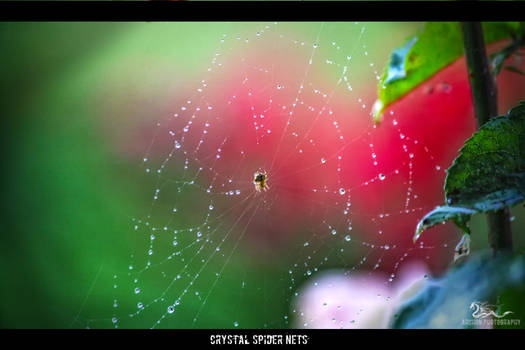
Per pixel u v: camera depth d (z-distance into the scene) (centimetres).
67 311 36
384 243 35
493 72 24
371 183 37
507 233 22
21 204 40
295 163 39
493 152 21
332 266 35
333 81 39
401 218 36
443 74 30
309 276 35
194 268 37
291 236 37
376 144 37
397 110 36
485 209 21
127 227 39
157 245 38
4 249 38
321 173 38
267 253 37
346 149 38
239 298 35
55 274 37
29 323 36
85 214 40
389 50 39
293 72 40
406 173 37
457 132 35
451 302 21
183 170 40
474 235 30
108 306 36
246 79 40
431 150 36
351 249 35
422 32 24
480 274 21
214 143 40
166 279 37
